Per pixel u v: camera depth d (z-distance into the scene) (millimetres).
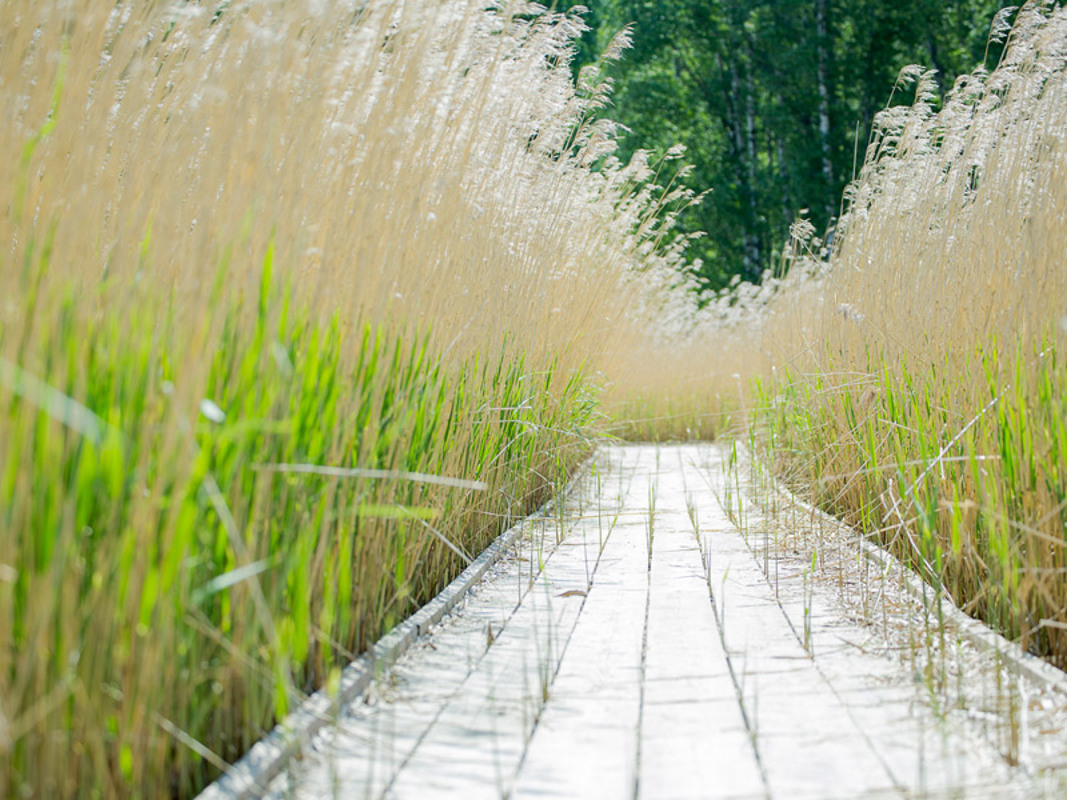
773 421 7434
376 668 2855
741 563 4668
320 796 2104
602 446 9867
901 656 3047
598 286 7148
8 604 1718
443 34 3998
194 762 2184
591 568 4598
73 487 1879
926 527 3572
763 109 23500
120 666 1973
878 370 5109
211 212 2787
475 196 4484
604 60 6379
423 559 3785
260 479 2398
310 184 3104
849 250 5961
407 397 3451
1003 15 4809
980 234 4156
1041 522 3006
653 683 2855
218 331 2188
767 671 2949
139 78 2982
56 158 2496
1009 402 3395
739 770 2207
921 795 2037
